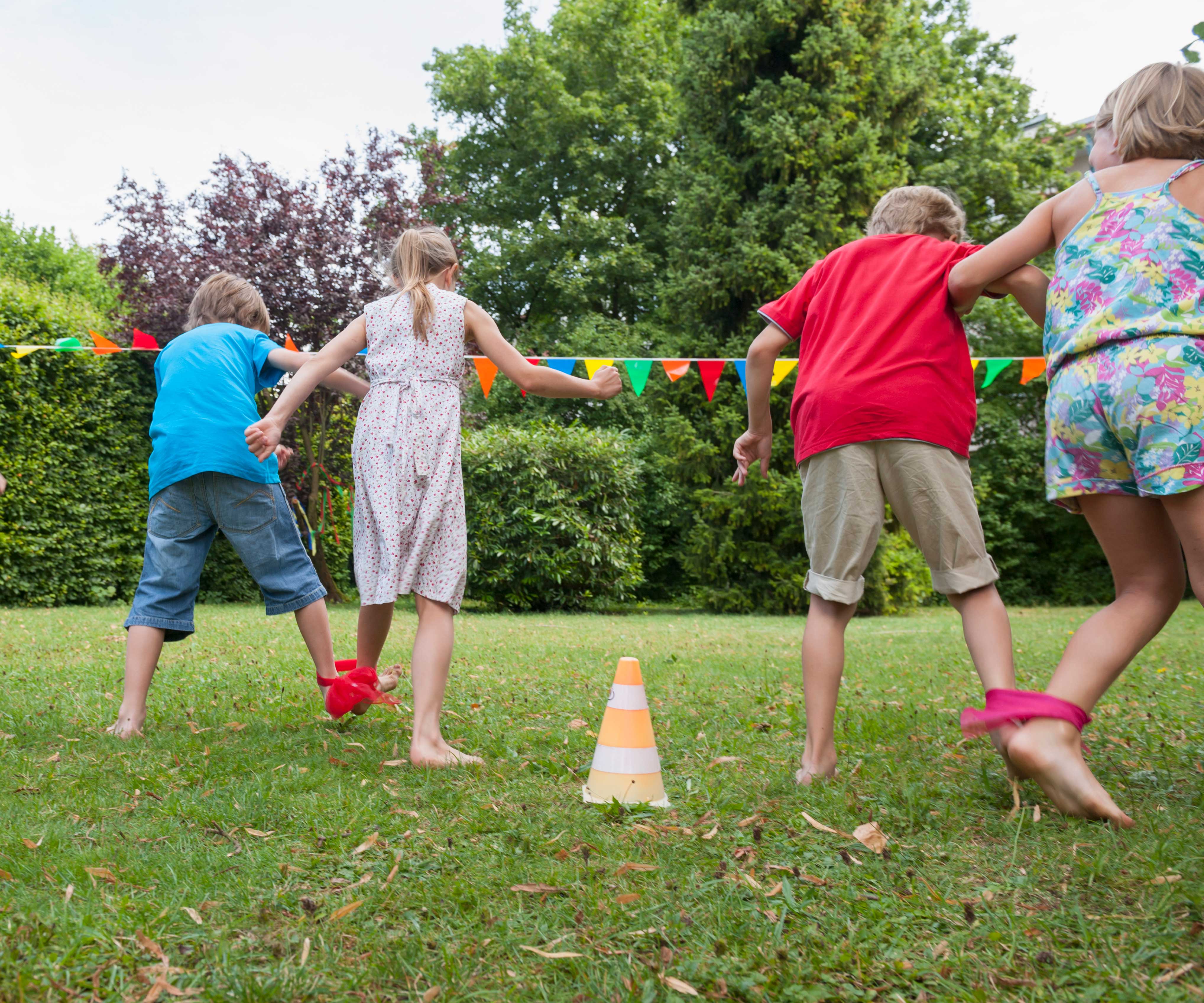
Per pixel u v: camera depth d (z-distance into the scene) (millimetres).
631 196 21328
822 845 1830
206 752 2625
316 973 1290
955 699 3854
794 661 5441
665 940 1398
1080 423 2010
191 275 11008
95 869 1634
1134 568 2098
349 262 11602
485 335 2744
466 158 21500
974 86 18359
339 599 11734
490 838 1874
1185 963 1298
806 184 12664
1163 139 2016
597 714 3408
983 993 1217
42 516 9844
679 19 21438
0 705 3355
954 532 2275
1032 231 2225
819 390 2371
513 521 11188
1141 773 2371
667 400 12930
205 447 3008
